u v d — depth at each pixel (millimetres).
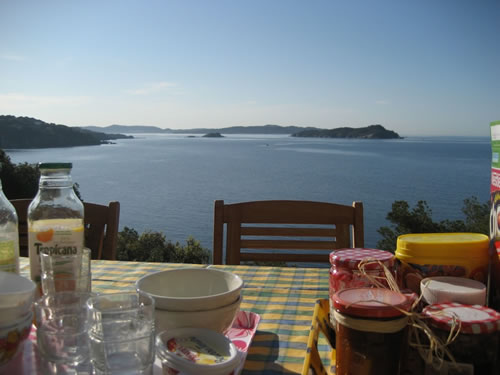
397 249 658
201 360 510
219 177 79250
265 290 1040
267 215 1602
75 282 661
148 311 515
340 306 511
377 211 48594
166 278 751
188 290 760
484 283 612
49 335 548
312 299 970
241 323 800
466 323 463
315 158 129125
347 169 95062
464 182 75250
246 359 666
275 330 781
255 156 133250
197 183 70875
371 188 66438
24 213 1665
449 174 87312
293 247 1583
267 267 1277
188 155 137000
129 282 1108
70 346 550
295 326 802
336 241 1567
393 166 102562
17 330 541
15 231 748
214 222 1604
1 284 570
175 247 12109
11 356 544
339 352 526
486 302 608
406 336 521
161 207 52000
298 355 681
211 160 117812
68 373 548
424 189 66562
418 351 510
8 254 725
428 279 583
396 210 10117
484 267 612
